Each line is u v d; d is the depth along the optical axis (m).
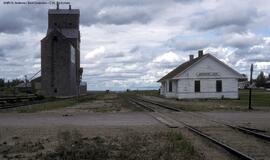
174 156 10.85
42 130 18.16
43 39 88.06
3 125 20.62
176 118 24.75
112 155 11.15
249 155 11.23
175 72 62.81
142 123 21.55
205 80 56.41
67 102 52.12
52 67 87.69
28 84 107.19
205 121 22.56
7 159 10.96
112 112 30.86
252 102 44.78
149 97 75.94
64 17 102.81
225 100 51.59
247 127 19.08
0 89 92.81
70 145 12.87
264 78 164.12
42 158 10.90
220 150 12.12
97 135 16.22
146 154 11.21
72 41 101.00
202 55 58.62
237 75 56.28
